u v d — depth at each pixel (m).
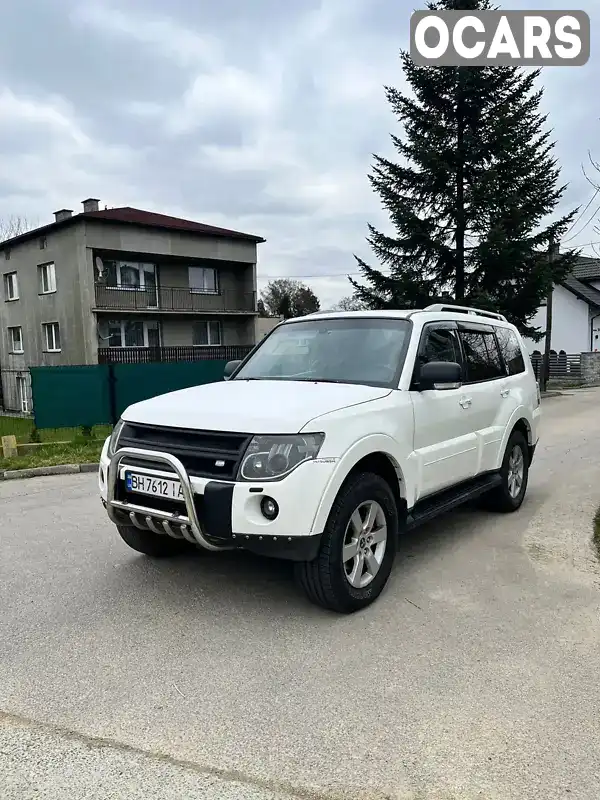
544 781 2.27
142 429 3.87
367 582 3.82
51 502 7.04
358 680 2.99
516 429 6.12
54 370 13.84
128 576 4.41
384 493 3.88
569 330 36.66
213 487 3.38
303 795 2.22
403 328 4.62
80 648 3.36
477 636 3.44
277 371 4.78
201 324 31.47
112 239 26.19
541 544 5.08
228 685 2.96
